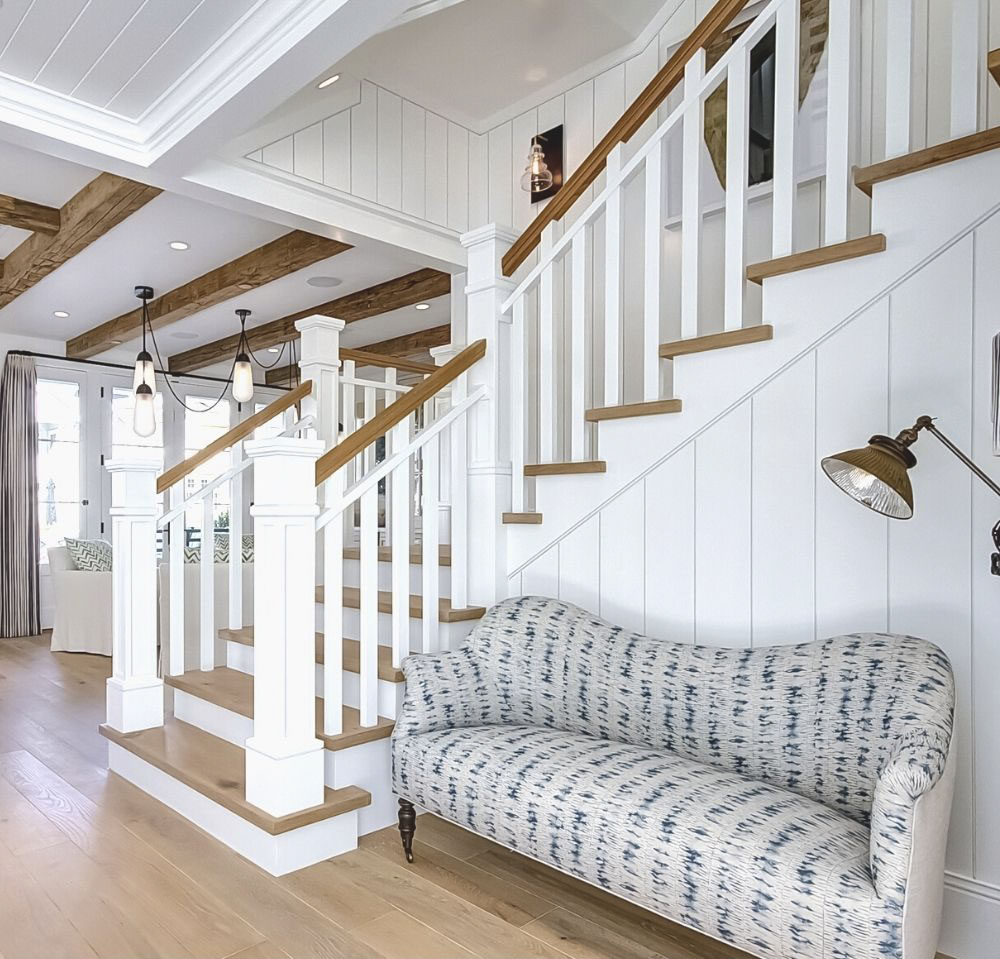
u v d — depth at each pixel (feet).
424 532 8.87
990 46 9.36
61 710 13.25
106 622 18.47
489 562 9.35
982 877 5.87
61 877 7.16
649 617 7.97
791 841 4.99
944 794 4.86
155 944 6.09
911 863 4.41
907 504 5.16
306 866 7.35
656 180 8.07
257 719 7.52
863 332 6.57
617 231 8.48
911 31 6.38
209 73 9.14
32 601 21.94
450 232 14.80
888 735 5.40
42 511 23.21
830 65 6.84
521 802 6.15
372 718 8.25
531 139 14.58
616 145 8.57
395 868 7.35
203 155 10.43
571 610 7.95
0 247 16.78
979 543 5.95
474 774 6.56
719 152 11.56
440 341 23.22
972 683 5.97
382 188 13.66
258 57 8.63
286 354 26.02
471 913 6.56
